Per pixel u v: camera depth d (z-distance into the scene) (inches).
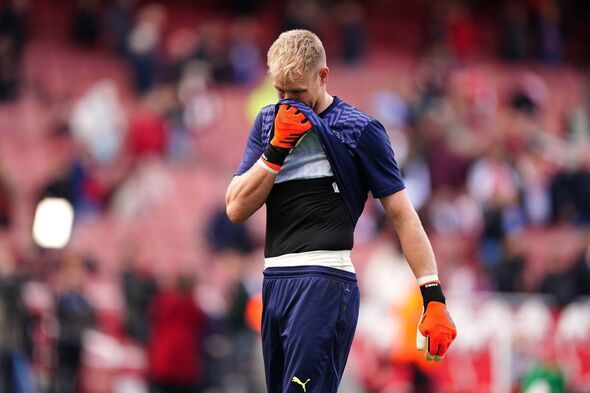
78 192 2662.4
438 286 721.6
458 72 4013.3
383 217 2760.8
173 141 3041.3
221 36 4170.8
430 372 2001.7
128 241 2321.6
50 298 1979.6
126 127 3036.4
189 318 1925.4
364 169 723.4
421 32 4640.8
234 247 2527.1
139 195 2795.3
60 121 3095.5
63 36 3927.2
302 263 719.7
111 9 3730.3
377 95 3545.8
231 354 1979.6
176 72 3447.3
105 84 3304.6
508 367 2036.2
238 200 721.0
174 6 4333.2
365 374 2060.8
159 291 2001.7
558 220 2938.0
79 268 1943.9
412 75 4217.5
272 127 730.8
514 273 2394.2
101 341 2082.9
